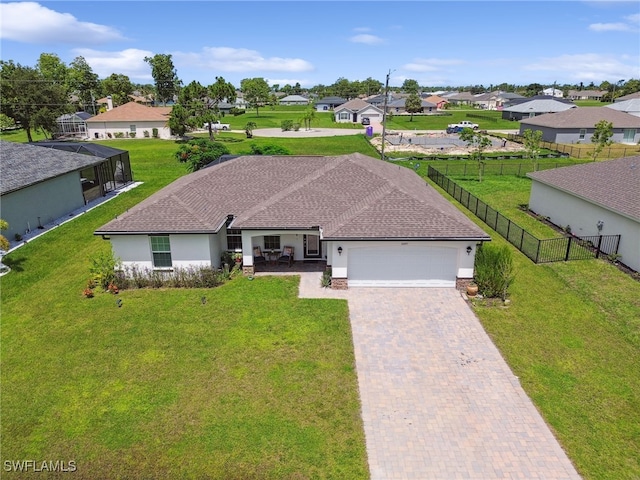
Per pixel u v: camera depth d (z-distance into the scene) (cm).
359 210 1869
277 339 1482
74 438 1083
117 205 3127
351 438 1074
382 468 994
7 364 1366
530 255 2173
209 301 1744
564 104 8331
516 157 5006
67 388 1256
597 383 1262
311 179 2209
